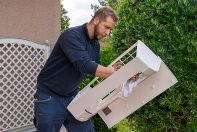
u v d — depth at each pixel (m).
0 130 5.26
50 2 5.98
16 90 5.44
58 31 6.11
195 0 3.67
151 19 3.77
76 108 3.39
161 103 3.71
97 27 3.38
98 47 3.66
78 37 3.32
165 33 3.69
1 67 5.25
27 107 5.57
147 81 3.32
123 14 4.11
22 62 5.48
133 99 3.43
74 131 3.76
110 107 3.54
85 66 3.17
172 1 3.69
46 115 3.55
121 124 5.52
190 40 3.55
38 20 5.84
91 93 3.21
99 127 5.15
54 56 3.53
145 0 3.93
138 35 3.89
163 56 3.66
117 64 3.41
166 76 3.27
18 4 5.56
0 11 5.36
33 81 5.63
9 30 5.48
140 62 2.87
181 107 3.74
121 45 4.12
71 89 3.63
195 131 3.83
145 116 3.94
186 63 3.62
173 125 3.86
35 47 5.64
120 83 3.03
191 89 3.63
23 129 5.54
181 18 3.62
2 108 5.28
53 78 3.56
